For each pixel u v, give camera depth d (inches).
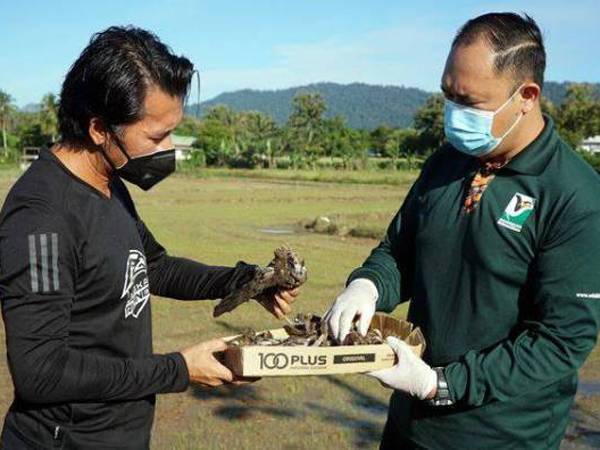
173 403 265.6
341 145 2984.7
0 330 355.9
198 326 373.4
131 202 125.8
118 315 106.9
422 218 127.1
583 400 275.0
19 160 2576.3
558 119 3075.8
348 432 242.5
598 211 110.3
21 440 106.1
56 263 97.7
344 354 110.1
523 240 113.9
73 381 97.7
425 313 124.8
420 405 123.9
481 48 110.8
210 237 803.4
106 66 98.1
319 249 705.0
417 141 3299.7
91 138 102.5
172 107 102.3
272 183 2018.9
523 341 112.4
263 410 260.4
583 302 109.9
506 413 117.5
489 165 120.2
